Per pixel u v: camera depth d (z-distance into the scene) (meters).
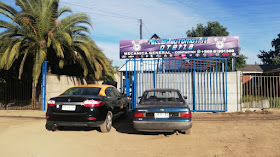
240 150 4.07
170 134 5.43
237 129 5.96
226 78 9.31
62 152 3.98
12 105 11.54
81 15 11.84
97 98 5.38
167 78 9.79
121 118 8.01
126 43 11.54
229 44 10.66
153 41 11.34
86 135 5.35
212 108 9.40
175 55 11.12
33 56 11.61
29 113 9.31
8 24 11.02
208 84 9.52
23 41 10.66
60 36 11.05
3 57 9.90
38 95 11.78
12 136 5.17
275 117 7.89
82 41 12.30
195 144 4.51
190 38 10.99
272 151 3.99
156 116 4.75
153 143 4.62
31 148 4.21
